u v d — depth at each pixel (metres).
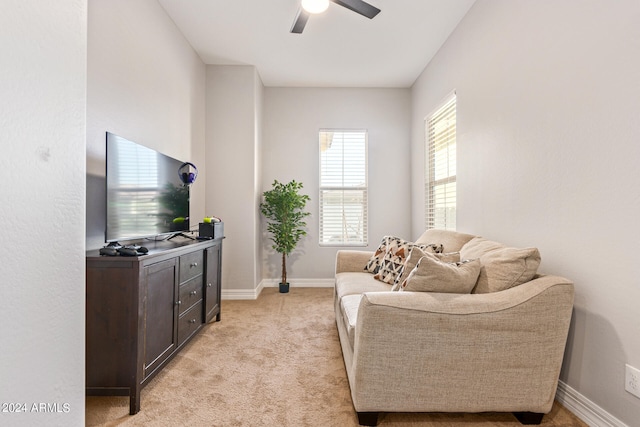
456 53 3.12
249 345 2.57
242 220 4.00
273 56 3.75
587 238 1.64
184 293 2.33
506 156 2.32
